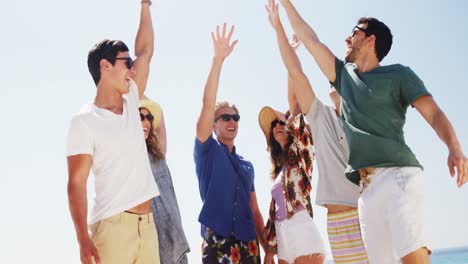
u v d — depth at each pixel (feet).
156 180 14.96
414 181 11.19
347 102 12.41
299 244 16.07
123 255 11.03
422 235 10.75
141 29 15.21
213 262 15.79
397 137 11.75
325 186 14.79
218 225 16.06
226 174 16.67
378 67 12.38
